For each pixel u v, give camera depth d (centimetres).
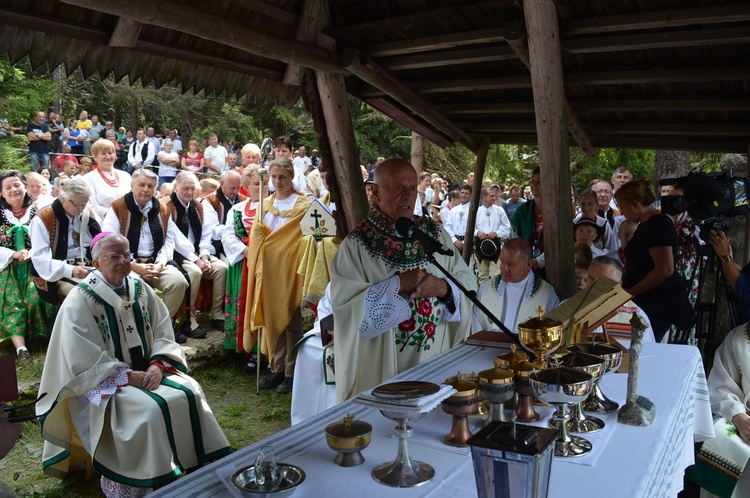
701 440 269
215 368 581
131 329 351
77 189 513
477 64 471
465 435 175
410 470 152
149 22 307
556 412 170
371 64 446
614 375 240
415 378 234
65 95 2059
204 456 337
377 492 145
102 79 330
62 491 368
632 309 308
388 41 434
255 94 423
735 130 516
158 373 342
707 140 568
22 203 559
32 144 1345
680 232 482
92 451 325
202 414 339
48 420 342
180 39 356
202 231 618
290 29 404
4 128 1441
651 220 397
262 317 522
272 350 523
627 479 150
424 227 309
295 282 524
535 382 167
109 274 349
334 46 427
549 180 383
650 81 424
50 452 357
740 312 343
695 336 470
